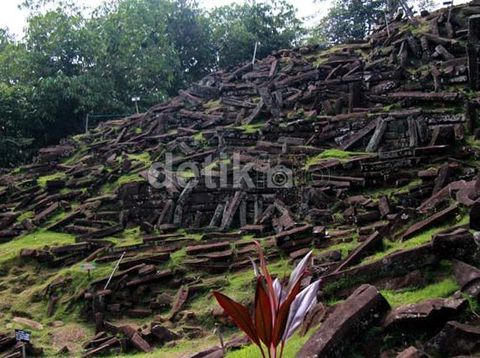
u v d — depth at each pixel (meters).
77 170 20.58
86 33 31.17
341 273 7.89
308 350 5.45
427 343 5.57
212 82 25.38
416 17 23.84
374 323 5.96
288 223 13.02
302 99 20.36
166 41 34.91
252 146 18.20
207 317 9.97
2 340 9.70
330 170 14.80
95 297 11.43
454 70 18.19
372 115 16.86
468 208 8.75
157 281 11.77
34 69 30.62
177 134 21.02
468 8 21.59
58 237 16.00
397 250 8.08
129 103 32.69
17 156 27.89
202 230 14.49
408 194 12.43
